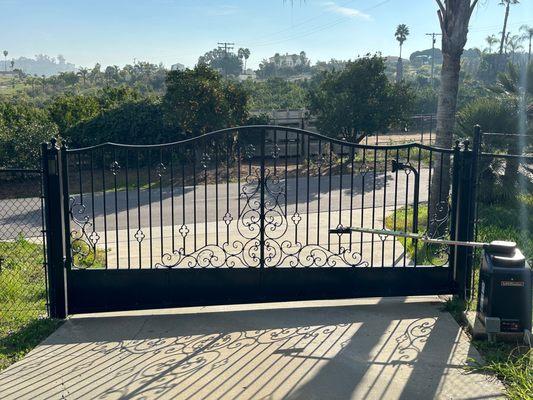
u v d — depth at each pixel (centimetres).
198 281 572
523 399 386
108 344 503
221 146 1911
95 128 1933
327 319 555
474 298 593
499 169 1095
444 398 400
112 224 1101
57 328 542
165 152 1938
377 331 522
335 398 403
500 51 6175
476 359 460
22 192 1558
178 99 1812
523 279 475
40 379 436
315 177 1691
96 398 407
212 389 418
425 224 981
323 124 1922
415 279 589
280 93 4084
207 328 538
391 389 414
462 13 841
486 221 951
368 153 2097
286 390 415
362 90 1886
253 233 960
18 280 706
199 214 1180
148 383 428
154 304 571
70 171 1905
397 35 6919
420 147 593
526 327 481
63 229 554
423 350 480
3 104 1977
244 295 578
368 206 1227
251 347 492
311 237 915
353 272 584
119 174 1850
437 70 10750
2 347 497
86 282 566
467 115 1148
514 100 1176
